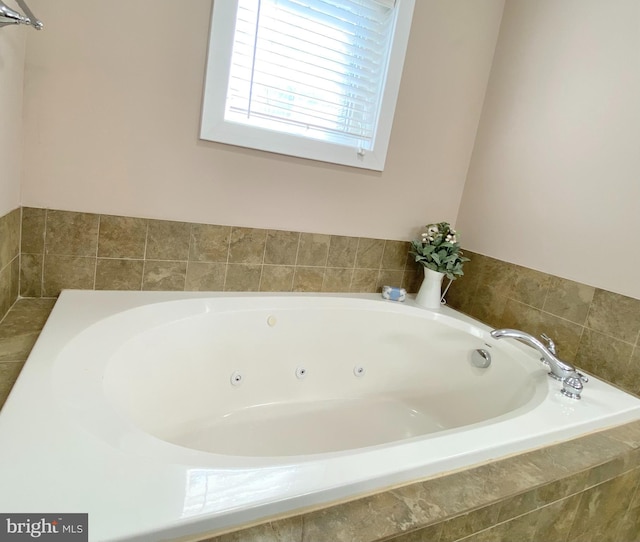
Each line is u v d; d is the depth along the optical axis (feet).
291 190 5.98
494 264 6.73
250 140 5.49
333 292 6.68
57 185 4.76
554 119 5.95
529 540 3.18
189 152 5.26
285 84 5.66
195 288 5.69
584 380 4.56
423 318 6.50
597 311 5.33
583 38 5.61
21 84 4.32
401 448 2.99
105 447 2.45
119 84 4.75
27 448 2.32
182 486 2.26
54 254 4.91
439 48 6.51
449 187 7.27
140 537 1.93
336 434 5.63
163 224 5.31
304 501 2.39
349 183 6.38
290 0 5.42
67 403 2.86
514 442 3.37
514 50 6.61
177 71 4.96
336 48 5.83
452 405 6.13
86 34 4.51
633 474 3.82
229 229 5.69
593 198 5.43
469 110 7.05
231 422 5.44
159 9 4.73
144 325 4.60
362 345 6.42
